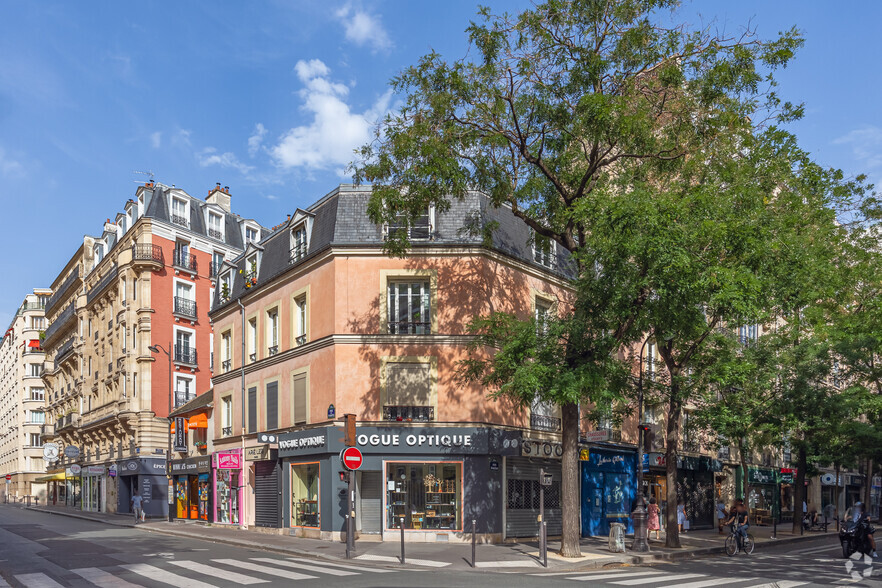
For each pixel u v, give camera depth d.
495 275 23.70
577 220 17.30
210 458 31.50
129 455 43.78
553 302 26.20
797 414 27.95
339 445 22.70
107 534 25.62
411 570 16.17
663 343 22.58
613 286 16.36
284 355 26.44
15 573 14.38
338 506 22.64
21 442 79.81
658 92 17.59
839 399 27.30
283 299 27.06
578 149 18.89
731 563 19.27
